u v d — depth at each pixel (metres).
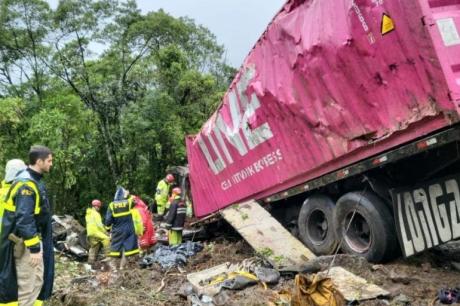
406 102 5.14
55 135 18.56
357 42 5.45
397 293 5.11
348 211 6.46
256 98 7.45
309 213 7.35
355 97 5.74
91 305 5.73
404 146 5.35
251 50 7.48
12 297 4.51
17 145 19.05
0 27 22.81
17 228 4.41
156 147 22.05
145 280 6.87
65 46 23.06
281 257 6.53
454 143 5.27
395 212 5.61
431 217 5.76
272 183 7.81
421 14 4.67
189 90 23.56
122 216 8.65
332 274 5.58
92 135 22.56
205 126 9.56
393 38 5.03
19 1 22.45
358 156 6.02
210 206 10.11
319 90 6.21
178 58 24.16
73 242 10.52
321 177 6.77
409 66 4.98
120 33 23.81
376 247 6.03
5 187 4.86
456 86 4.66
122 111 23.06
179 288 6.24
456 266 5.91
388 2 4.98
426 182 5.78
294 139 6.96
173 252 8.34
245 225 7.43
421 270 5.80
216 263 7.63
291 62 6.57
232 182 9.02
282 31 6.67
